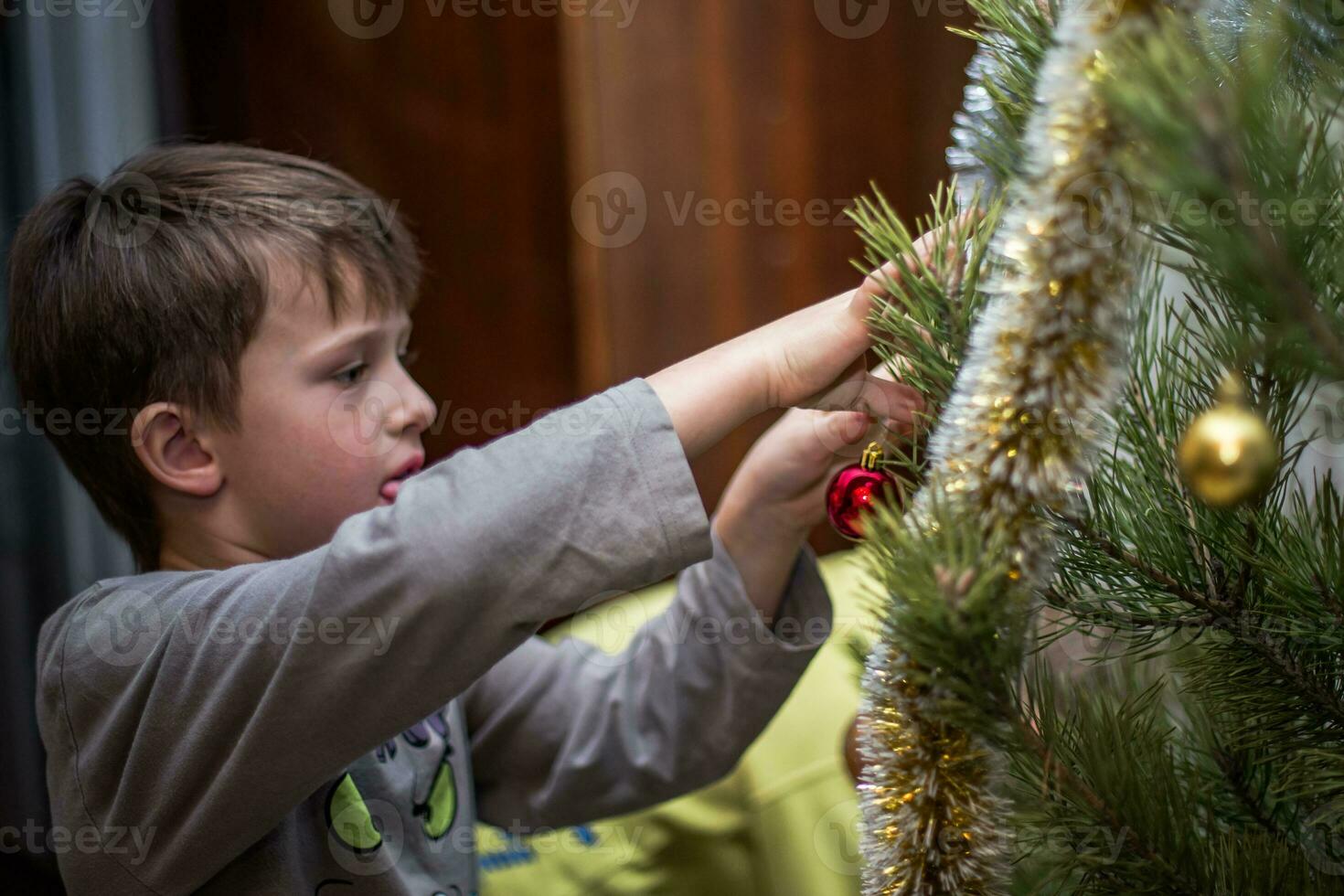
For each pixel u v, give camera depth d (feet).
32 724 3.94
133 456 2.30
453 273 4.29
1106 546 1.37
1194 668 1.41
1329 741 1.32
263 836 2.01
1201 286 1.28
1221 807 1.52
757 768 2.98
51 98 3.82
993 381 1.14
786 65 4.18
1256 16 1.04
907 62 4.29
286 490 2.28
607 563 1.63
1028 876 1.51
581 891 2.87
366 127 4.25
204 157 2.48
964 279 1.37
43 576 3.92
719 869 2.87
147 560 2.45
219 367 2.22
